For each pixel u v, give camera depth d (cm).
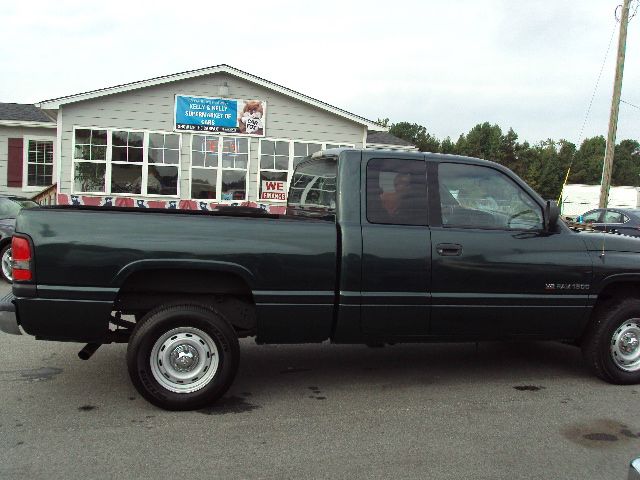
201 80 1551
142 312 441
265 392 475
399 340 462
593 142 7475
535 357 601
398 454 361
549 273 479
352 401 457
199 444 369
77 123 1491
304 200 546
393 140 2311
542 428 409
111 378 494
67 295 400
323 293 436
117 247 403
